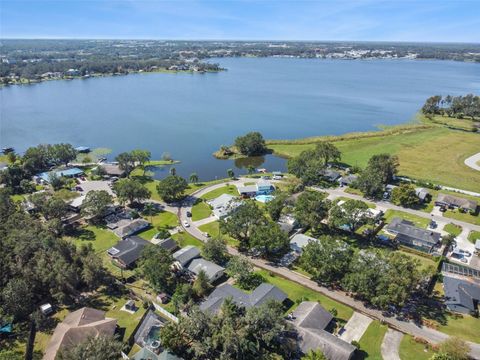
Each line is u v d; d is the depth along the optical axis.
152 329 69.06
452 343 62.72
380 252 89.44
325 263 83.75
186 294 78.19
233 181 152.12
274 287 79.94
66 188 140.25
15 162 168.75
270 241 93.38
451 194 138.12
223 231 102.44
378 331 71.50
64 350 58.91
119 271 90.75
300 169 147.38
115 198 132.88
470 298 79.00
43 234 90.06
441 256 96.62
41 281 78.44
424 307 78.75
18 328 71.25
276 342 66.19
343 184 147.00
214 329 63.78
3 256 81.06
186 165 178.62
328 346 63.19
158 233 107.88
